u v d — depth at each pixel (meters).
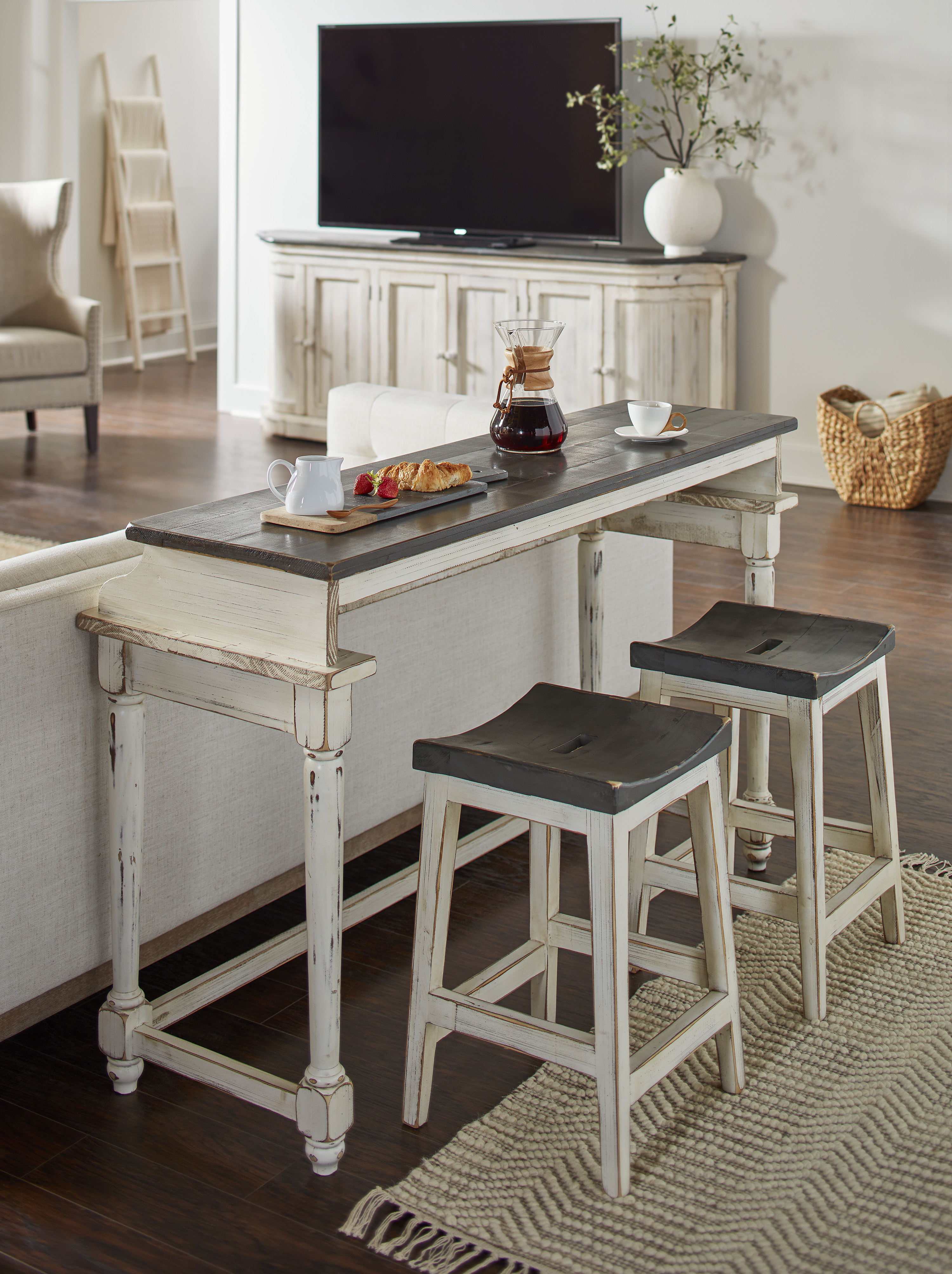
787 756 3.22
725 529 2.68
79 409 7.30
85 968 2.15
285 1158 1.89
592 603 2.87
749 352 6.09
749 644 2.29
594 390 5.91
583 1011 2.24
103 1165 1.86
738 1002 1.99
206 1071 1.94
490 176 6.31
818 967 2.18
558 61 6.02
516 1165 1.86
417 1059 1.92
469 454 2.36
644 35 6.02
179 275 9.09
